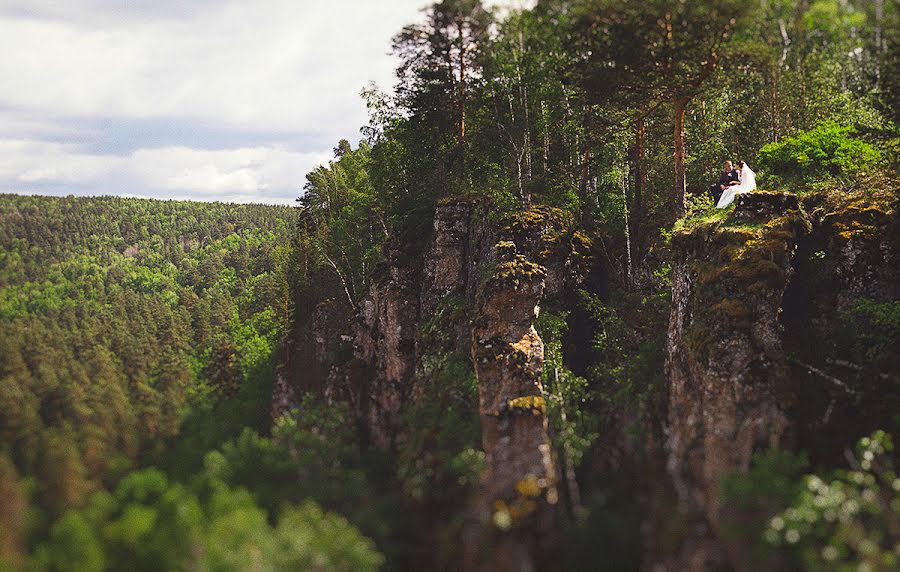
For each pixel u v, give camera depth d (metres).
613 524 27.31
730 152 50.12
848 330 27.86
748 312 27.70
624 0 30.19
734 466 25.44
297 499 29.58
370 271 58.44
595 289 40.47
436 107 45.59
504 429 30.78
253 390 53.88
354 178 75.19
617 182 44.78
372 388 44.78
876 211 29.47
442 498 29.98
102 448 34.31
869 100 34.62
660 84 34.81
